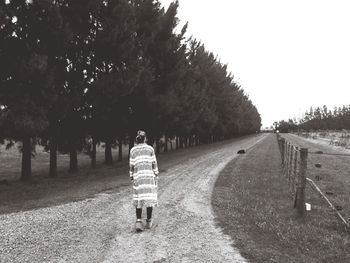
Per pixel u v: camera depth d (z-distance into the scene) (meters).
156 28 24.02
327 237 7.28
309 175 17.88
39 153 37.97
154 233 7.27
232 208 9.66
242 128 89.69
